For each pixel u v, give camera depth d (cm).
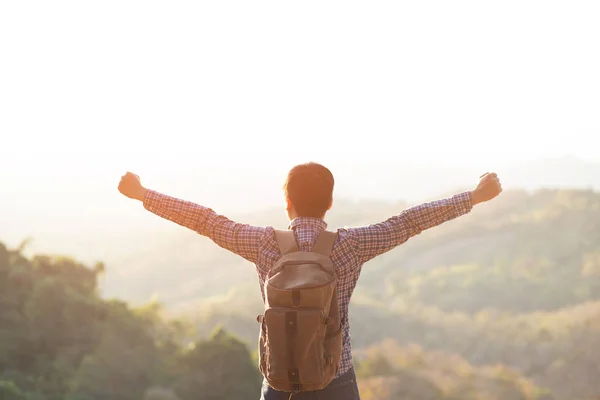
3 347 7156
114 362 7188
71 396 6612
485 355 17475
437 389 10981
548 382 15725
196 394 6988
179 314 19400
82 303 7806
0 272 7938
